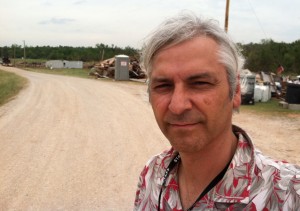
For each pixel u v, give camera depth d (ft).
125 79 108.88
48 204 16.63
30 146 27.04
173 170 4.74
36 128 33.91
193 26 3.95
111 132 32.12
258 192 3.78
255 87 56.85
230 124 4.24
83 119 39.06
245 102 52.08
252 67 123.95
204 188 4.35
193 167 4.38
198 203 4.08
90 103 53.31
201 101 3.92
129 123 36.58
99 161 23.13
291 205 3.63
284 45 157.99
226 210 3.89
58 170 21.40
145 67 4.35
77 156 24.31
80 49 330.75
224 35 4.01
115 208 16.07
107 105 51.06
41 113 43.42
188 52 3.92
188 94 3.95
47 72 184.03
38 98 60.18
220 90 3.98
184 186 4.59
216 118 3.99
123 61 107.96
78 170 21.36
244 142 4.09
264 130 32.30
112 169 21.48
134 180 19.56
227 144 4.24
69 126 34.96
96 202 16.71
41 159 23.67
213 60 3.93
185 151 4.10
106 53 267.59
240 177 3.91
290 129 32.91
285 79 77.51
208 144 4.16
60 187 18.67
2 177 20.34
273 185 3.74
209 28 3.98
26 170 21.49
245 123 36.22
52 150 25.90
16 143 28.04
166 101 4.07
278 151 24.47
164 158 4.91
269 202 3.73
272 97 62.80
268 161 3.93
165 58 4.01
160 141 28.53
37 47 384.47
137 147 26.66
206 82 3.92
